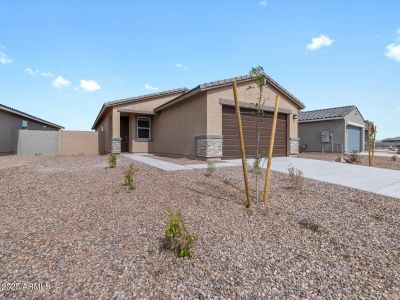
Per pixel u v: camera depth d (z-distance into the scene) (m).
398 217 4.48
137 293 2.34
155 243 3.31
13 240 3.34
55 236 3.47
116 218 4.14
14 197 5.21
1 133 16.52
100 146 19.50
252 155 12.83
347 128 22.55
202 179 7.06
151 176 7.43
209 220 4.16
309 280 2.62
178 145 14.05
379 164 12.33
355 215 4.55
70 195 5.38
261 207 4.82
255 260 2.98
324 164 10.92
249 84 12.44
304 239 3.58
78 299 2.24
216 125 11.55
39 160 12.44
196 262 2.90
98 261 2.86
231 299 2.30
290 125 14.38
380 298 2.35
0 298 2.24
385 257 3.13
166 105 14.78
